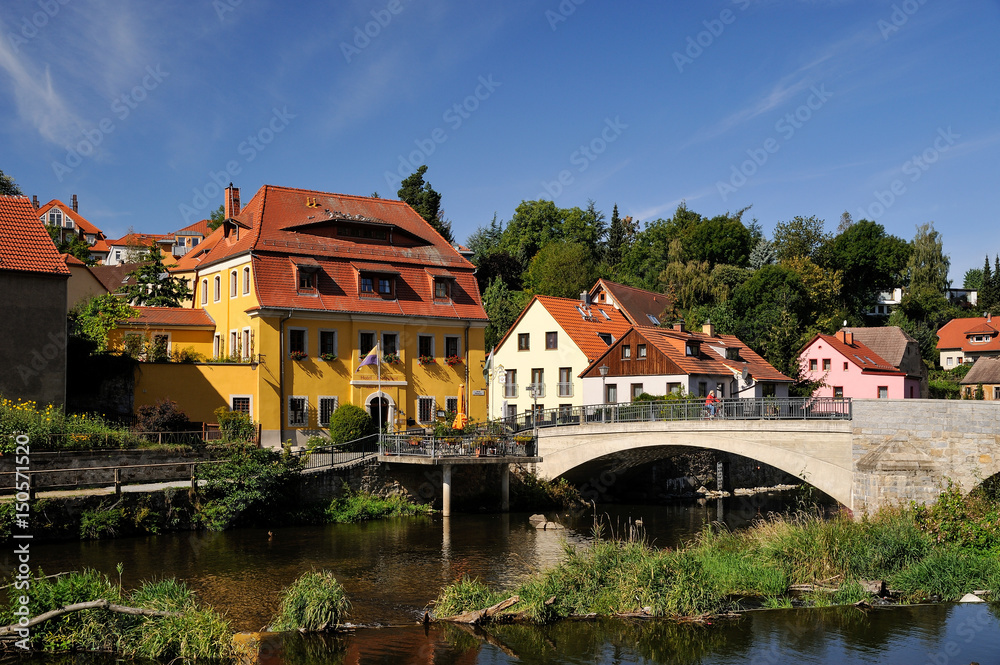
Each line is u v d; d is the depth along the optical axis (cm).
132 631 1684
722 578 2145
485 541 2938
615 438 3762
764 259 9025
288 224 4428
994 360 7850
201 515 2969
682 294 7962
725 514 3778
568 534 3117
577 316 5684
